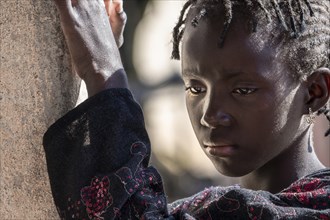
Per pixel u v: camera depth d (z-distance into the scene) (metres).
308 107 2.90
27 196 2.92
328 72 2.90
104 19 2.89
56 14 2.90
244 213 2.74
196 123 2.90
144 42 9.30
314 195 2.75
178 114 9.44
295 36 2.81
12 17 2.89
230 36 2.79
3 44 2.90
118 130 2.77
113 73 2.86
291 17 2.81
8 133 2.92
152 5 9.03
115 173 2.72
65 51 2.91
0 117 2.92
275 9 2.80
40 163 2.91
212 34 2.80
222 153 2.83
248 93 2.79
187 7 2.99
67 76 2.92
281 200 2.77
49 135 2.81
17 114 2.91
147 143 2.81
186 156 9.37
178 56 3.08
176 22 3.19
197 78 2.85
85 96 3.04
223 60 2.79
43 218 2.91
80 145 2.78
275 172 2.94
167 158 9.23
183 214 2.78
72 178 2.77
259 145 2.83
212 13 2.82
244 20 2.79
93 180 2.75
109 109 2.78
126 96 2.82
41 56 2.89
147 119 9.16
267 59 2.79
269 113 2.81
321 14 2.91
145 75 9.39
